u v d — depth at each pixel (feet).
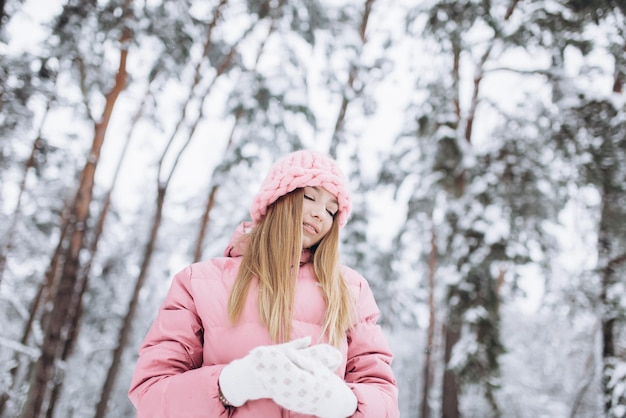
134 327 44.39
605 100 24.54
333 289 5.32
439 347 43.27
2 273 38.73
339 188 5.83
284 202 5.66
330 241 5.77
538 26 25.85
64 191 40.40
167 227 46.98
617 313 22.47
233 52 37.50
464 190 27.53
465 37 28.19
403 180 33.63
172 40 30.35
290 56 33.86
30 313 36.37
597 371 23.24
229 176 35.14
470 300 24.50
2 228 39.88
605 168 23.71
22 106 28.35
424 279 45.78
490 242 24.41
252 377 3.91
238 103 33.32
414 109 31.40
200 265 5.51
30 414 24.18
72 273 26.53
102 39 27.89
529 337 41.96
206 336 4.91
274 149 34.30
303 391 3.72
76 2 26.86
